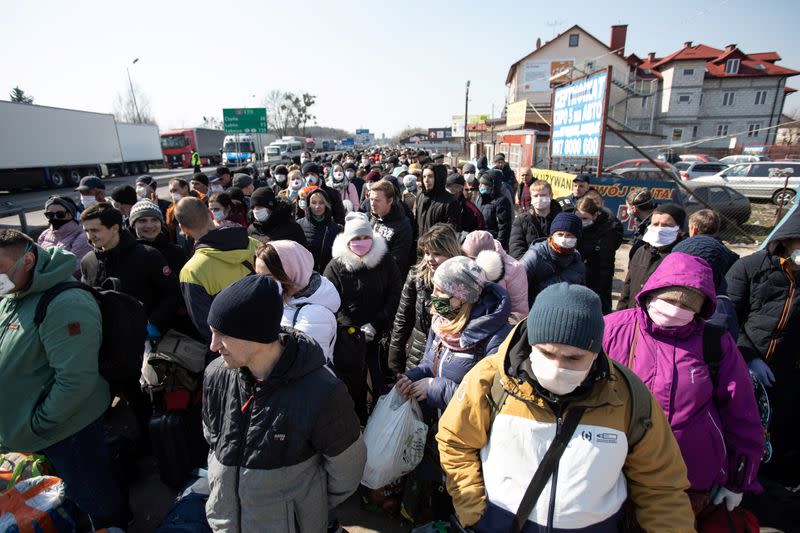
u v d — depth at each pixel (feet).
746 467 6.05
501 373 5.19
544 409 4.93
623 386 4.93
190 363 8.79
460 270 7.27
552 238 11.30
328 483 5.77
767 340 8.53
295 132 264.52
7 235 6.40
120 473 8.12
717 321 7.61
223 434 5.28
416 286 9.57
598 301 4.61
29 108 73.56
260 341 4.76
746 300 8.87
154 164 142.00
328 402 5.21
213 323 4.79
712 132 133.80
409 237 15.44
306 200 15.26
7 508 6.91
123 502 7.89
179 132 139.95
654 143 81.56
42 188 81.82
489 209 20.81
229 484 5.21
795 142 115.65
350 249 10.53
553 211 16.35
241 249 9.18
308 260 8.00
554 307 4.50
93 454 7.38
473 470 5.49
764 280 8.54
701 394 5.97
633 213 16.26
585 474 4.67
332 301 8.45
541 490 4.81
